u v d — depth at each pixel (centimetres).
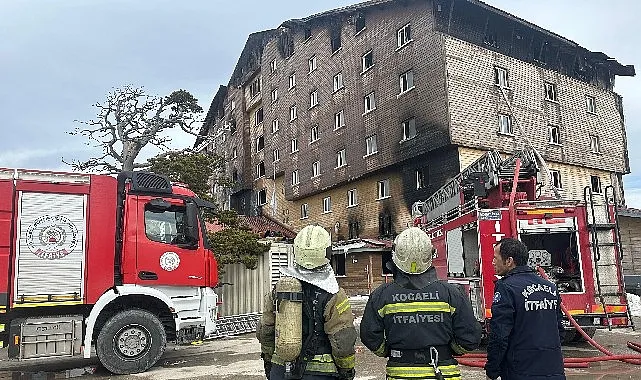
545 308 361
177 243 834
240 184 4188
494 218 854
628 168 3042
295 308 317
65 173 782
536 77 2627
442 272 1062
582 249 840
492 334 363
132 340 779
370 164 2709
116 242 799
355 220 2905
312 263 327
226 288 1401
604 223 845
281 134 3634
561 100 2733
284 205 3650
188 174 1923
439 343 309
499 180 973
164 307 835
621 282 828
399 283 321
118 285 789
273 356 343
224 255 1384
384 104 2630
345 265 2656
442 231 1070
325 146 3119
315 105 3241
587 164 2794
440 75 2272
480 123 2314
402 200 2556
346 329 315
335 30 3111
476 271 872
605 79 3106
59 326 755
